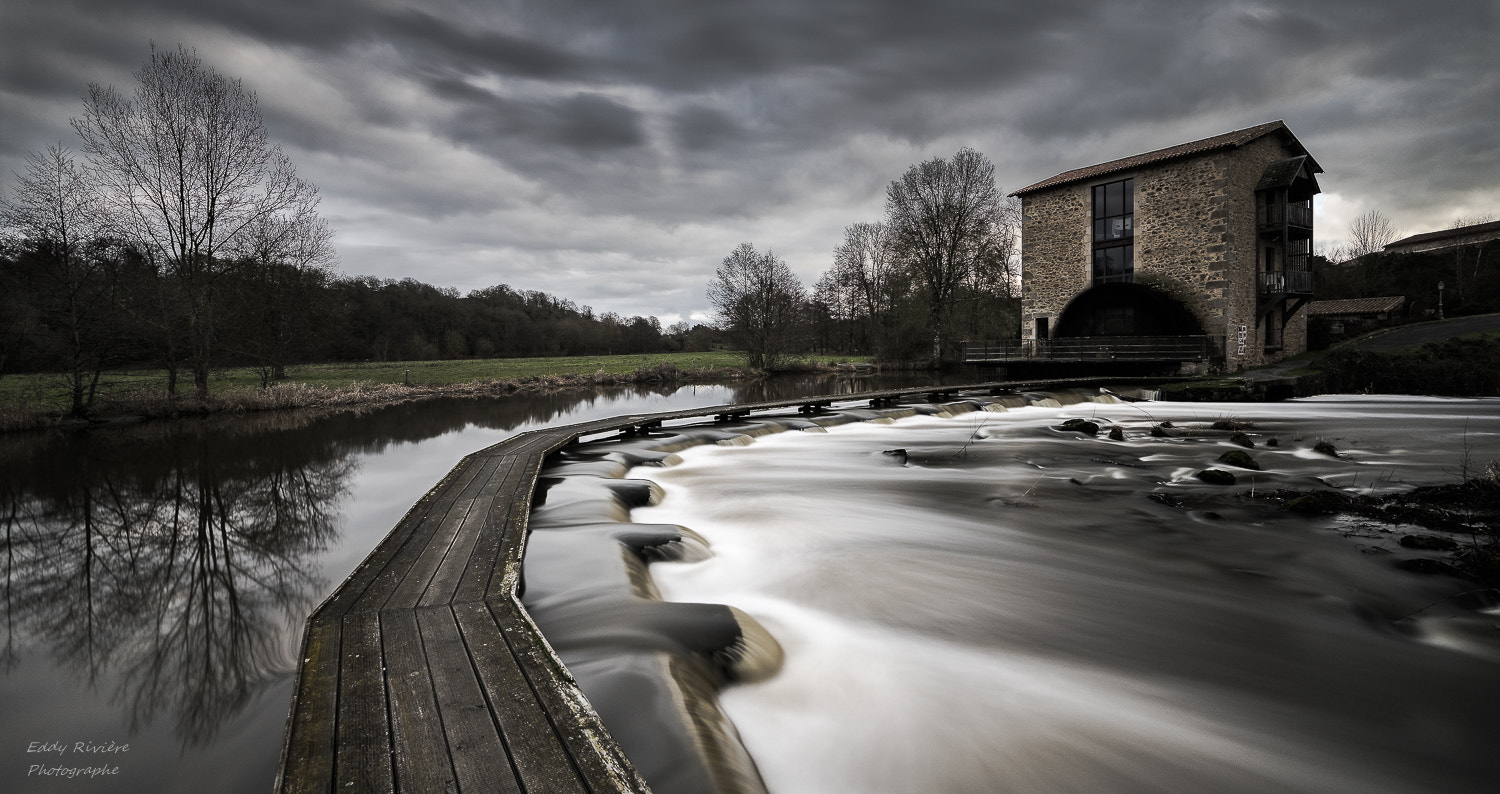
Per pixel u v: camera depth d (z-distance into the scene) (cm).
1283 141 2803
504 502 768
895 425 1681
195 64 2131
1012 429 1576
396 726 302
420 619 427
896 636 488
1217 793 320
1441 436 1332
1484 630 474
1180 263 2664
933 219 4091
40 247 1878
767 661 431
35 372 1953
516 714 312
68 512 955
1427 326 3198
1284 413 1698
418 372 4134
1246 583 584
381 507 982
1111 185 2908
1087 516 816
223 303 2256
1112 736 364
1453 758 345
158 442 1612
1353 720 379
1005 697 402
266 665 480
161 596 625
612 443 1347
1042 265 3181
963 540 728
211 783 337
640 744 308
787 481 1051
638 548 639
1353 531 707
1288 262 2778
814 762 343
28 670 473
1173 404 2002
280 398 2377
